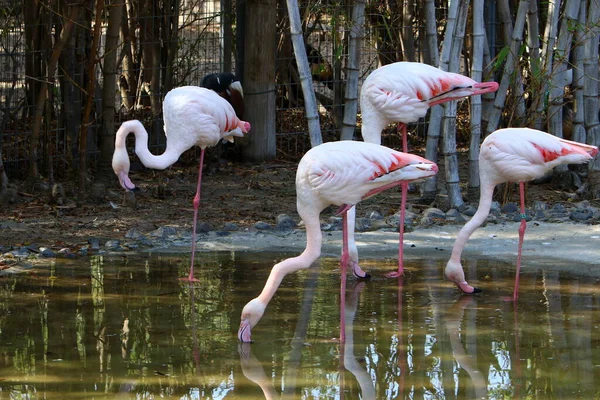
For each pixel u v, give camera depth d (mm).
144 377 6879
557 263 10156
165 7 16219
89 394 6547
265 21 15664
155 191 13672
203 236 11562
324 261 10430
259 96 15898
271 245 11148
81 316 8352
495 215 12469
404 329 7992
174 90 10375
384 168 7723
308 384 6770
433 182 13242
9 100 14266
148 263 10305
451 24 12188
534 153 8734
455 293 9109
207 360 7258
